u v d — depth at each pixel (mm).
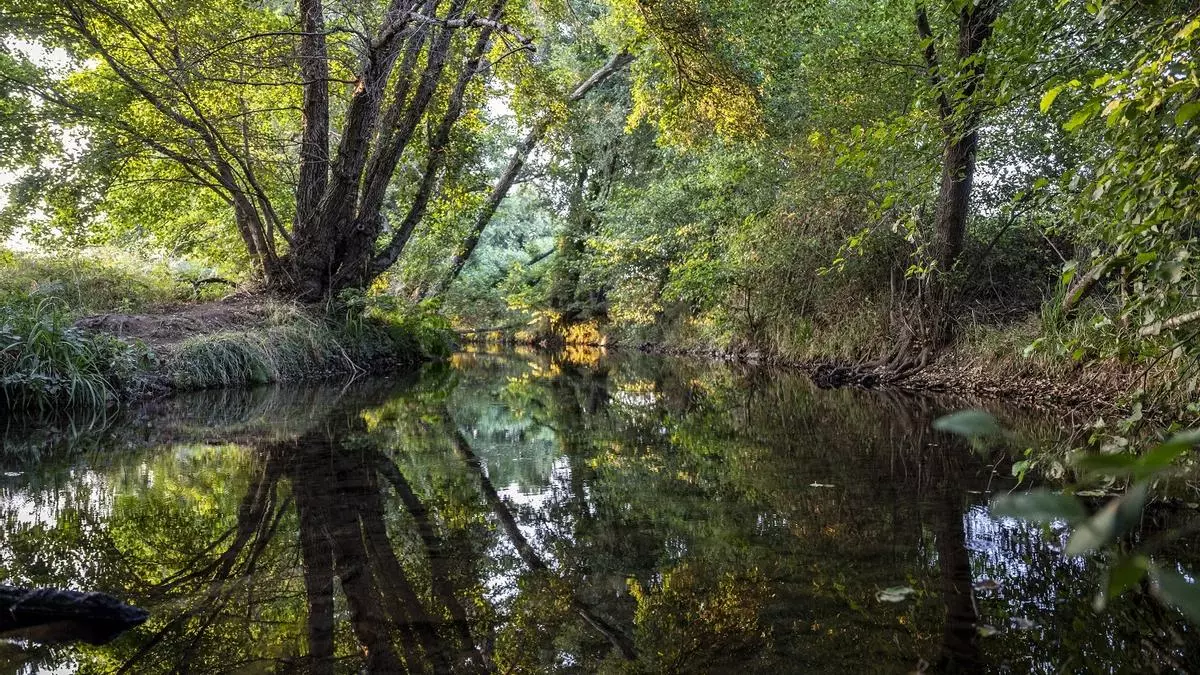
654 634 1771
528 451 4359
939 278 7750
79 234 9320
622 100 17531
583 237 19562
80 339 6395
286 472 3682
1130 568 508
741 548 2414
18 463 3908
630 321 18031
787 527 2648
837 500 3023
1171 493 2854
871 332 9125
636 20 11242
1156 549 2258
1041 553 2293
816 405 6551
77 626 1835
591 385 8852
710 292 12281
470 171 12766
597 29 14727
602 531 2646
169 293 10117
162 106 7930
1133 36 2830
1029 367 6410
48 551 2393
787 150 10391
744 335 12617
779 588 2053
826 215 9367
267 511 2920
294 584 2111
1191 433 462
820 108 9227
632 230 15359
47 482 3432
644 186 17109
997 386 6645
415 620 1871
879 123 3836
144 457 4082
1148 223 2281
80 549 2416
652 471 3721
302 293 9859
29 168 8156
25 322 6059
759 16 10320
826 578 2125
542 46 16891
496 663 1612
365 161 10219
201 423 5457
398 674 1562
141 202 10594
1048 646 1654
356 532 2635
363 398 7297
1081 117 2287
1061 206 4785
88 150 8391
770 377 9523
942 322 7895
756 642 1711
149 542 2502
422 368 11523
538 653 1658
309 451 4297
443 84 11438
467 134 12406
